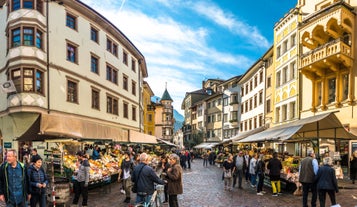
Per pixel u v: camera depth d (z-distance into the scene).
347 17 19.89
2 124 22.52
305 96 24.67
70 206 10.09
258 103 38.34
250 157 17.77
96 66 27.72
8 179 6.73
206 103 65.00
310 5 24.67
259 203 11.06
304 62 22.92
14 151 6.85
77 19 24.61
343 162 19.98
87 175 10.12
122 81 33.59
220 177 20.69
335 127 15.55
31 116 20.02
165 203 11.02
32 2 20.30
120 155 20.50
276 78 30.80
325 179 8.84
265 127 32.19
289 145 27.06
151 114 61.06
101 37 28.41
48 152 13.53
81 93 24.64
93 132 14.77
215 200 11.73
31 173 7.59
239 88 49.88
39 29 20.39
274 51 31.23
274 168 12.76
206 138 63.62
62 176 12.16
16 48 19.75
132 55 37.50
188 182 17.70
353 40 20.06
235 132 50.81
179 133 96.50
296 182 12.72
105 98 28.98
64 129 12.34
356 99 19.44
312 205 9.84
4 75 22.41
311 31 22.31
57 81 21.78
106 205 10.67
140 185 7.32
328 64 20.77
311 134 17.39
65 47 22.88
